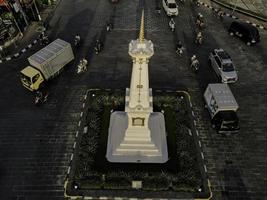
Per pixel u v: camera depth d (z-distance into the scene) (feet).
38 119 104.99
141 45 70.69
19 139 98.89
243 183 87.56
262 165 92.32
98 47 130.82
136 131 88.12
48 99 111.75
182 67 125.80
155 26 148.46
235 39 141.38
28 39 139.74
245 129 102.63
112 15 155.74
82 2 165.99
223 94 100.68
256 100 112.68
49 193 84.99
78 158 91.56
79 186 84.94
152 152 91.40
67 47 118.01
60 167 91.09
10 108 108.88
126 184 84.38
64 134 100.32
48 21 150.92
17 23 139.13
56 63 115.96
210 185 86.63
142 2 166.09
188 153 92.38
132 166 89.86
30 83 109.50
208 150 96.02
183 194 83.92
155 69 124.26
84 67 121.19
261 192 85.66
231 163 92.58
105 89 114.01
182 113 104.22
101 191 84.23
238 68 125.90
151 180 85.40
